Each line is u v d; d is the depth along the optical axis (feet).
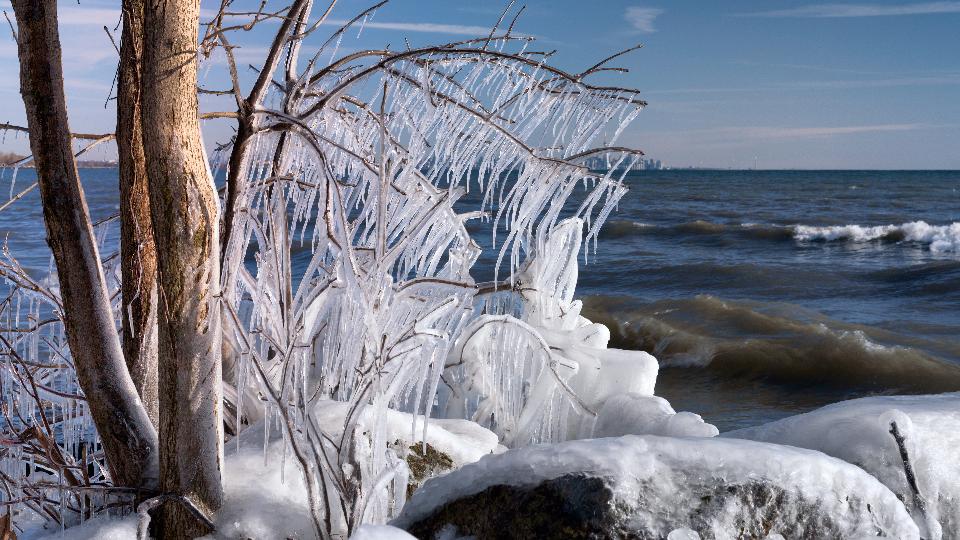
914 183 290.15
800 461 9.06
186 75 8.71
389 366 10.57
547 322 15.88
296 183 10.86
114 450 10.16
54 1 9.35
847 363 37.19
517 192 10.96
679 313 47.98
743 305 48.73
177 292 9.10
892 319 49.55
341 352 10.98
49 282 13.02
